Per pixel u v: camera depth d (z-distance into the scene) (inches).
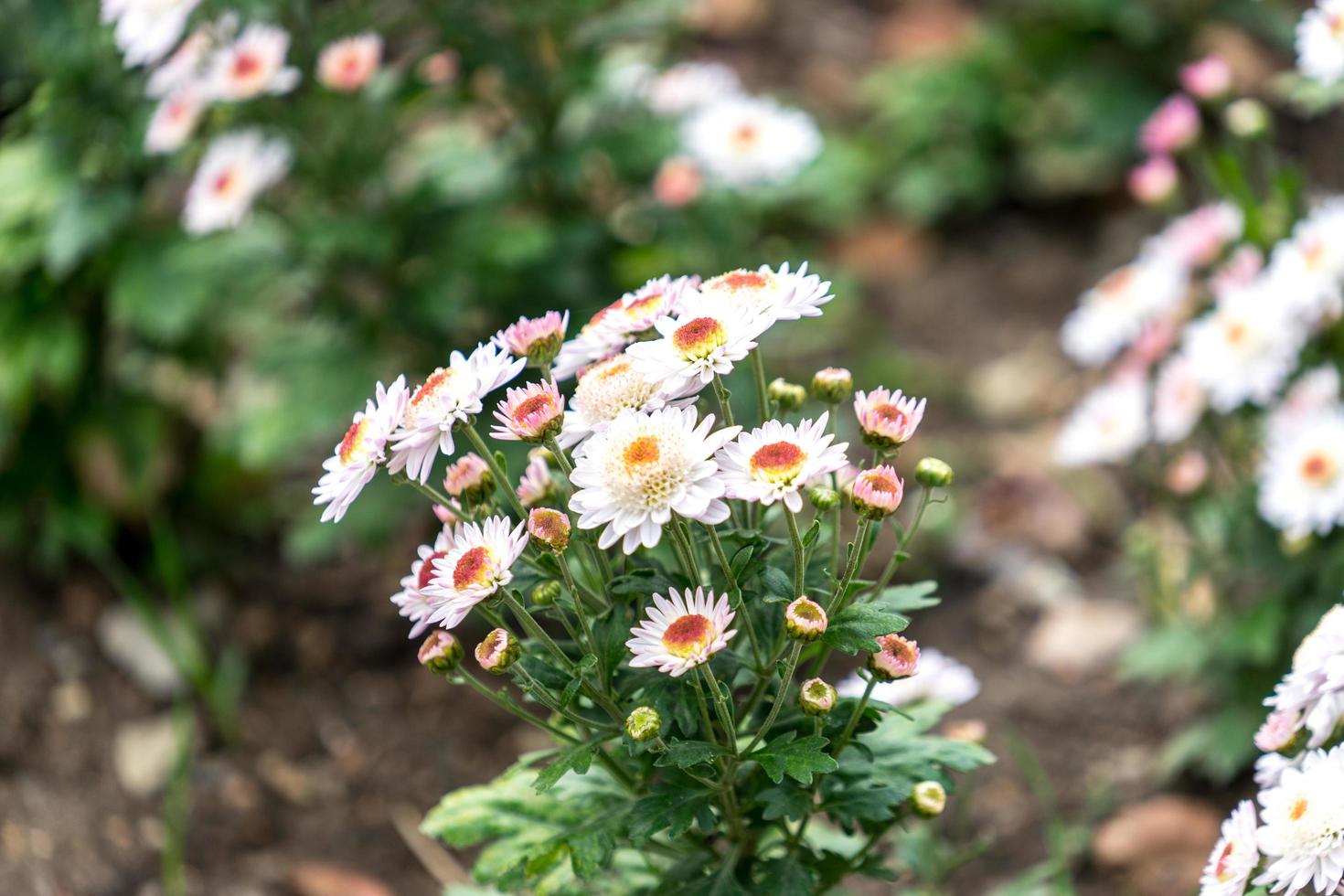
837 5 138.6
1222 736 71.2
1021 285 114.3
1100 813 72.4
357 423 56.8
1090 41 119.6
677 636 55.4
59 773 74.6
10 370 80.4
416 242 77.3
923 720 60.9
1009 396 103.7
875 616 56.6
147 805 73.9
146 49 69.8
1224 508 71.7
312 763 78.0
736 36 134.0
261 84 71.2
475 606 57.0
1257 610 70.2
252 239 79.2
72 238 73.4
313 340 80.6
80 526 85.0
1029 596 87.5
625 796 60.1
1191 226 73.1
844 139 123.3
